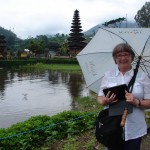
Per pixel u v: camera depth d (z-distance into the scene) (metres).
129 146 1.83
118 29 3.03
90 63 3.12
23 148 3.18
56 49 48.72
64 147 3.13
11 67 31.77
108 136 1.79
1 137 3.24
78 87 13.31
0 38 39.28
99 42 3.10
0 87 13.94
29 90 12.63
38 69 28.02
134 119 1.83
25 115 7.46
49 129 3.60
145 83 1.88
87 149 3.05
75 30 39.81
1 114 7.58
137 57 2.82
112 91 1.81
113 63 2.99
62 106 8.55
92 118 4.06
